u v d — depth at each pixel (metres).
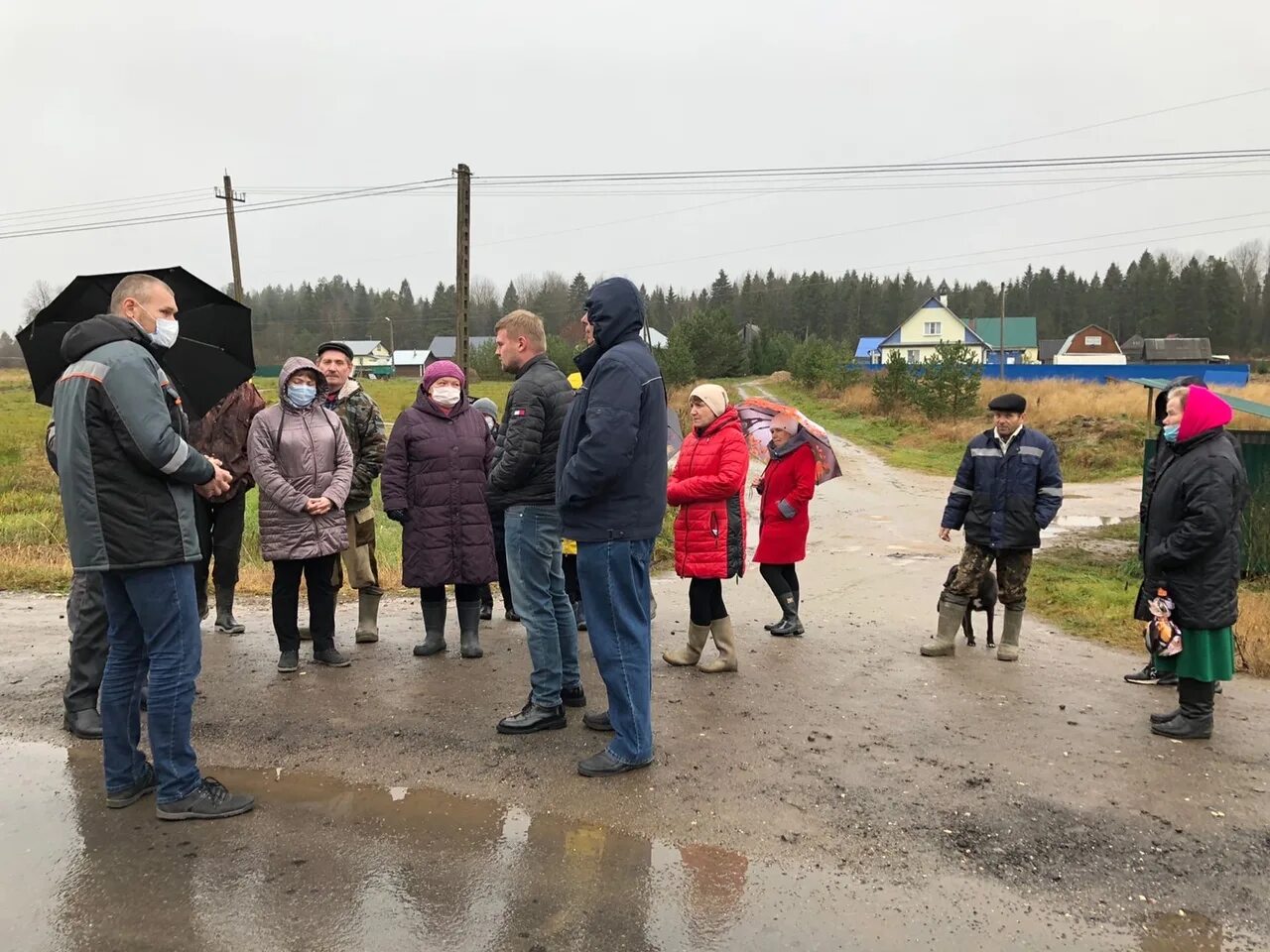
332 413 5.23
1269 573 8.86
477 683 4.93
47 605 6.89
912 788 3.65
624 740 3.76
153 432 3.06
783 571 6.15
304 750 4.00
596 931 2.63
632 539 3.66
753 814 3.40
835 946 2.59
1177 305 89.75
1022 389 35.44
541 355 4.48
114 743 3.38
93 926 2.62
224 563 5.91
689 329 48.47
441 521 5.24
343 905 2.74
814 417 31.66
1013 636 5.61
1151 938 2.67
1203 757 4.03
